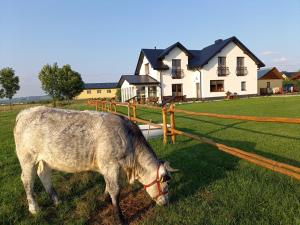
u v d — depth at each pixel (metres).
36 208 4.90
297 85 51.25
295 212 4.40
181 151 8.18
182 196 5.17
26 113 4.84
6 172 7.14
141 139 4.70
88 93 85.81
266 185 5.34
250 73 44.31
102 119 4.57
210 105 27.36
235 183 5.55
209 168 6.52
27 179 4.83
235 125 12.95
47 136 4.55
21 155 4.80
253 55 44.03
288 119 4.49
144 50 43.03
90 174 6.36
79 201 5.22
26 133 4.67
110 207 5.03
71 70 57.28
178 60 41.72
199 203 4.86
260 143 8.97
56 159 4.61
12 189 5.88
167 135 9.25
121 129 4.51
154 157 4.71
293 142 8.93
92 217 4.73
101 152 4.42
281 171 4.82
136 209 4.92
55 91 55.97
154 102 34.50
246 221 4.19
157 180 4.58
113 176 4.44
